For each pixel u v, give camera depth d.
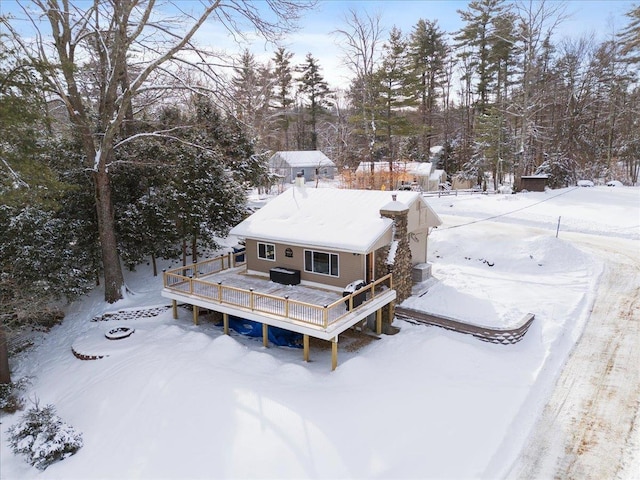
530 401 11.01
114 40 17.05
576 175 41.91
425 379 12.27
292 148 62.66
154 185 21.09
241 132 24.98
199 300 16.00
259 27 17.42
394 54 33.19
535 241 22.16
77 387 13.51
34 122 13.22
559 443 9.49
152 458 9.91
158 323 17.39
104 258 18.81
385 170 38.09
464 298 16.72
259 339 15.71
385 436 9.89
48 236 17.70
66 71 15.40
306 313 13.79
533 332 14.55
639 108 42.31
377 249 15.80
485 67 42.94
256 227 17.45
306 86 58.59
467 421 10.29
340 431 10.08
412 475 8.71
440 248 23.52
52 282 17.45
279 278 16.77
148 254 21.45
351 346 14.88
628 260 20.92
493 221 28.14
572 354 13.15
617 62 41.97
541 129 44.81
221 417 10.85
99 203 18.36
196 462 9.57
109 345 15.53
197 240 22.66
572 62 44.44
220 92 18.69
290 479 8.84
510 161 39.38
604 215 28.56
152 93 22.12
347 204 17.39
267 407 11.06
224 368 13.09
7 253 16.81
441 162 50.53
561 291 17.77
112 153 19.58
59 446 10.34
